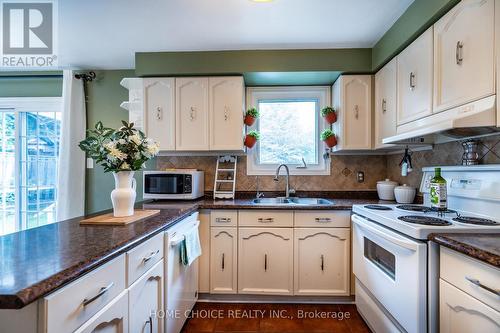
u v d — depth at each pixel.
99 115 2.73
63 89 2.62
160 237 1.35
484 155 1.48
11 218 2.82
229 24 1.88
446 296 1.05
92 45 2.19
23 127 2.79
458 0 1.30
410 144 1.90
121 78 2.73
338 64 2.25
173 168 2.69
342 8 1.69
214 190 2.55
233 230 2.09
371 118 2.29
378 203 2.15
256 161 2.71
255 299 2.14
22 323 0.63
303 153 2.72
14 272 0.67
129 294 1.02
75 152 2.63
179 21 1.83
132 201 1.47
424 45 1.58
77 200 2.63
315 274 2.05
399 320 1.28
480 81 1.18
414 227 1.18
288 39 2.10
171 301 1.47
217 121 2.33
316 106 2.71
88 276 0.78
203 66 2.29
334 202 2.24
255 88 2.70
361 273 1.78
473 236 1.06
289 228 2.06
